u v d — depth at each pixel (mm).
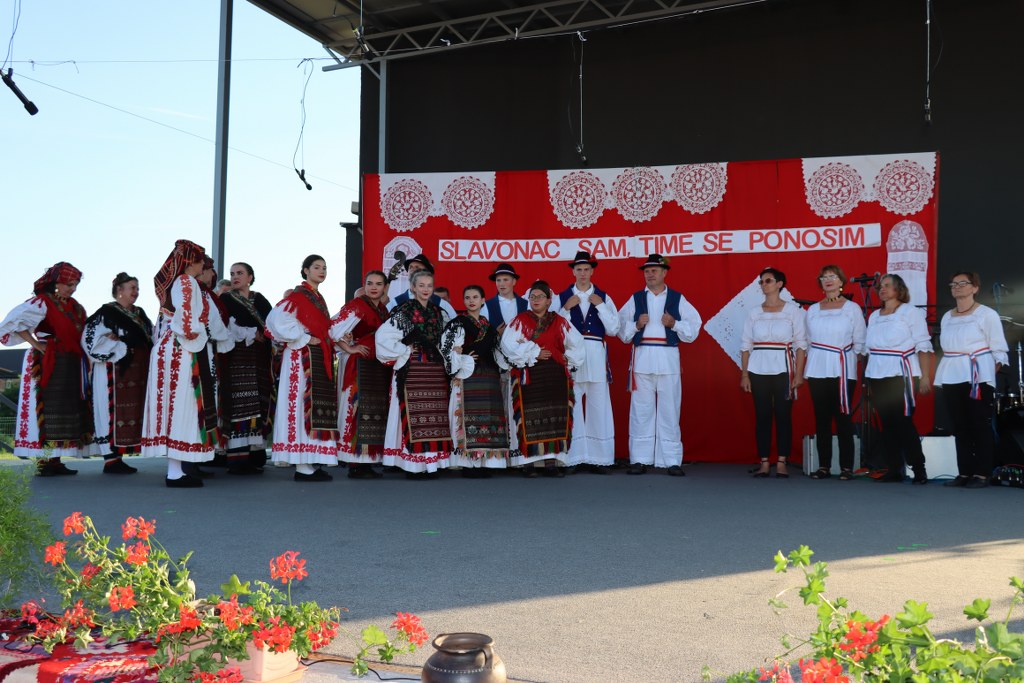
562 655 2588
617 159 11320
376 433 7070
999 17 9906
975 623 2902
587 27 10656
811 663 1776
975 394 6703
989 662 1685
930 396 8195
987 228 9875
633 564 3807
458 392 7160
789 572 3662
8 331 6945
